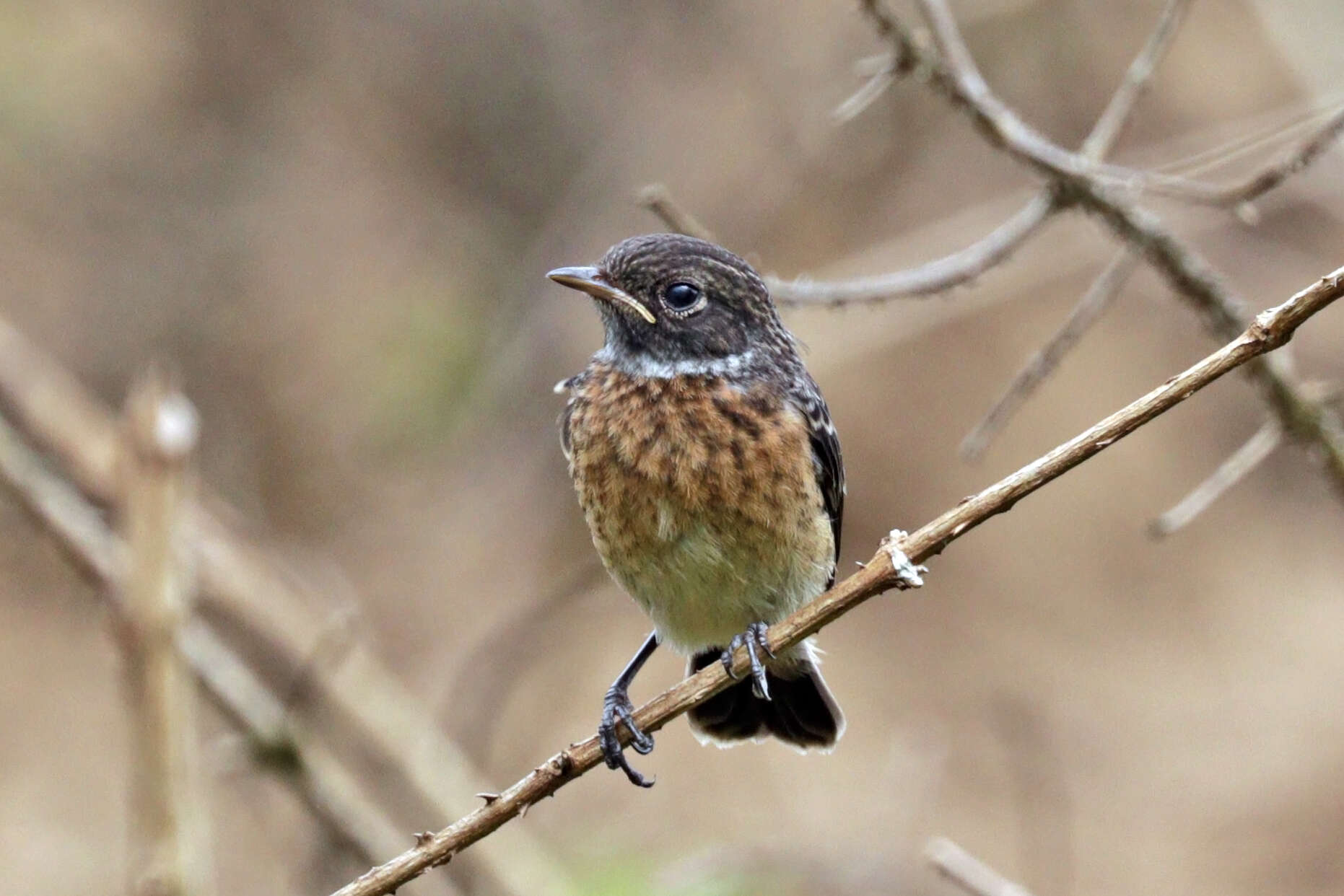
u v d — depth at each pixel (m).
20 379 8.89
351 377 15.64
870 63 7.52
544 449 15.18
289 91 16.42
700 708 7.38
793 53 15.31
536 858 9.81
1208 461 17.19
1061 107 14.85
